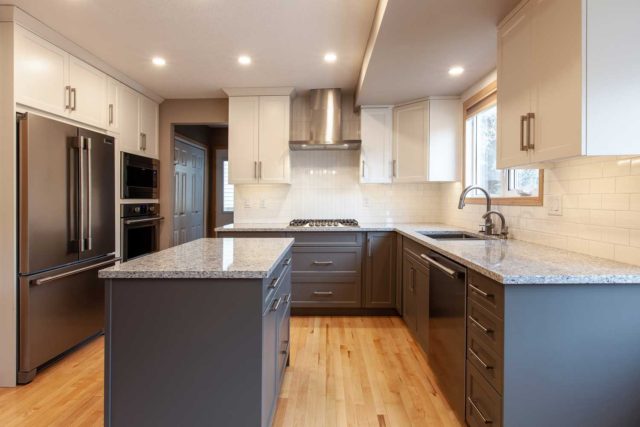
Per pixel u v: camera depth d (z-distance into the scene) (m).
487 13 1.94
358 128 4.04
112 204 2.98
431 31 2.15
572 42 1.40
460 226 3.44
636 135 1.36
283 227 3.44
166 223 4.06
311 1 2.15
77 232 2.58
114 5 2.20
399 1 1.83
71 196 2.54
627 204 1.56
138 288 1.38
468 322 1.70
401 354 2.64
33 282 2.27
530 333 1.35
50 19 2.36
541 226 2.18
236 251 1.89
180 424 1.39
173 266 1.46
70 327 2.59
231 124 3.79
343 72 3.30
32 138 2.25
